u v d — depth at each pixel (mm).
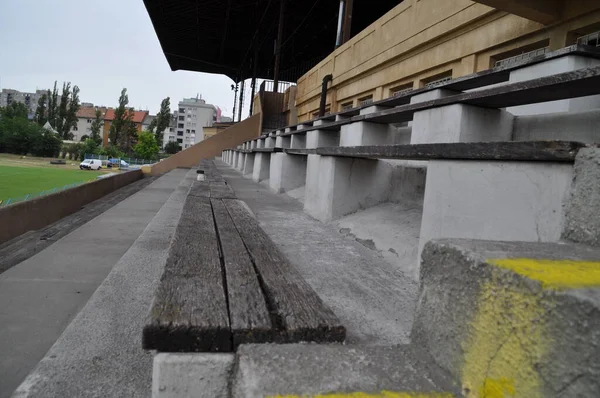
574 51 3471
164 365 1258
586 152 1519
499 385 1003
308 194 5266
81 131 125812
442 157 2449
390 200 4551
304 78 16500
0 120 87875
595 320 791
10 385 2102
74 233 5570
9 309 3080
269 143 12891
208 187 6098
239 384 1182
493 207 2053
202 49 33781
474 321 1112
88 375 1731
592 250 1290
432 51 7316
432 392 1126
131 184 19844
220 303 1528
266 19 24109
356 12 21172
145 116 137250
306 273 2793
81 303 3254
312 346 1345
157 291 1614
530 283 931
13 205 9328
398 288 2551
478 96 3283
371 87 9906
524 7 4512
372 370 1216
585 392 802
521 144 1845
